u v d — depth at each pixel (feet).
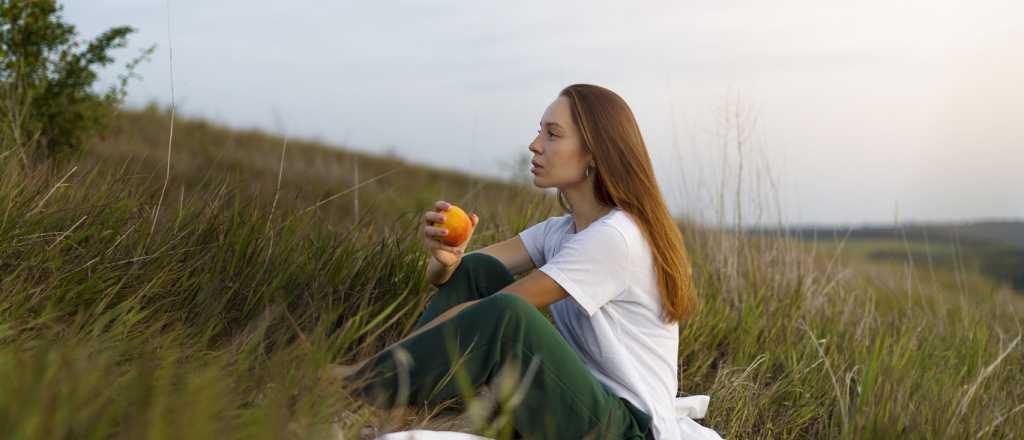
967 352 12.67
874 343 12.05
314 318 8.21
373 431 6.84
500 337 6.77
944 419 9.11
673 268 7.50
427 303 9.52
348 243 9.80
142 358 5.99
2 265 7.56
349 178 33.27
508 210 13.60
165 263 8.32
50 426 4.43
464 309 6.96
